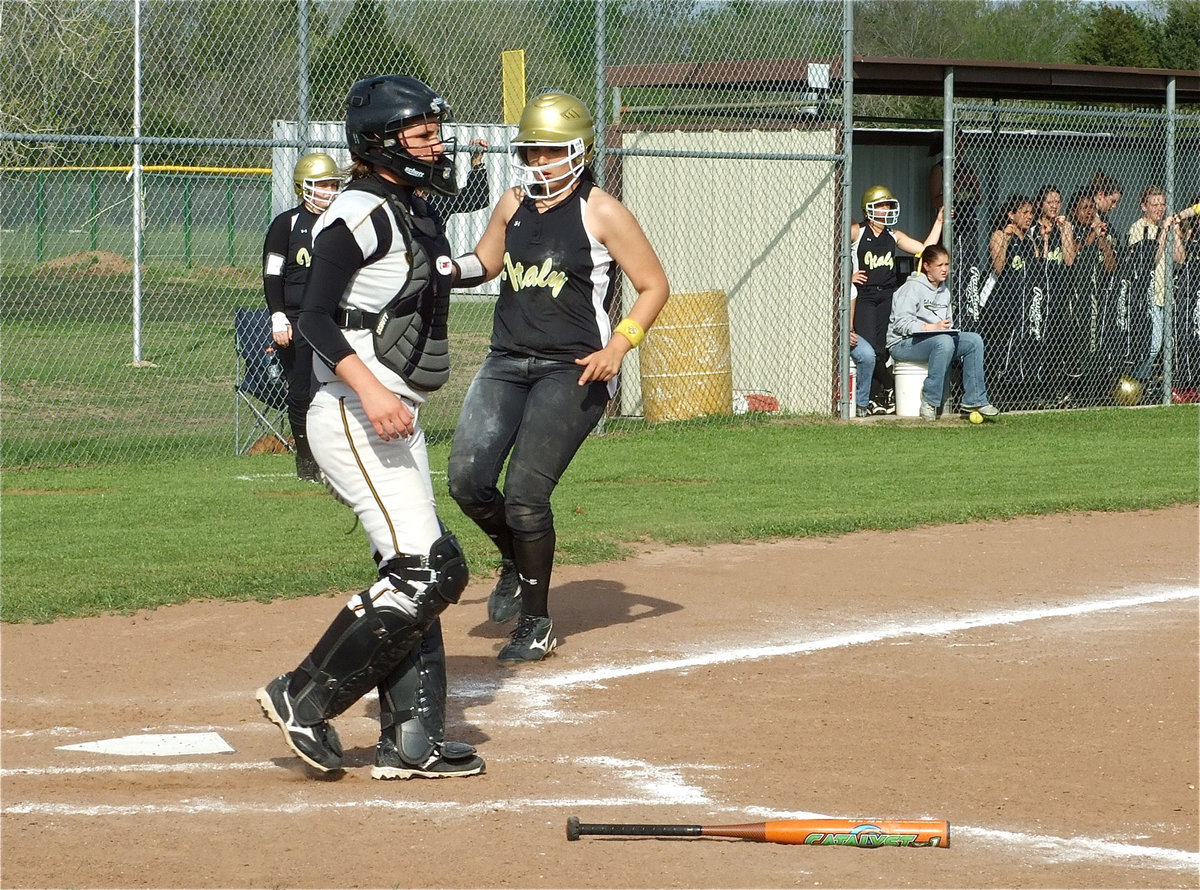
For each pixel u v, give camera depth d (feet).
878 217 157.89
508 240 61.46
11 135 113.09
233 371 188.34
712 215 159.84
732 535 90.43
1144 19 339.36
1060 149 174.29
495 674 60.13
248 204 325.01
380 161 44.21
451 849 38.91
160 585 73.97
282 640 65.16
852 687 57.62
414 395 45.32
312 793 44.39
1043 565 82.94
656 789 44.57
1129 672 59.82
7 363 188.55
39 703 55.31
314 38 176.96
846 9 150.30
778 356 160.25
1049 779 45.70
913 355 155.22
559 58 188.75
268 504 102.06
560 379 60.90
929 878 37.01
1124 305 167.32
